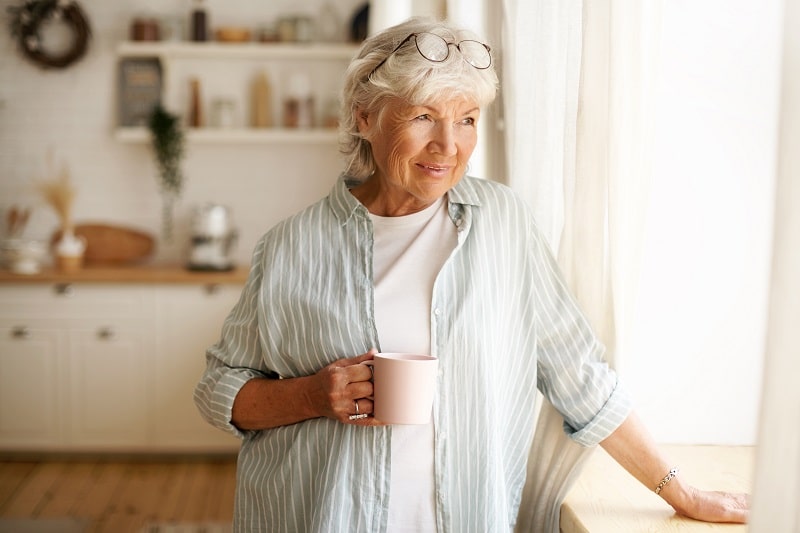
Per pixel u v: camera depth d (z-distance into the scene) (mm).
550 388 1509
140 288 4383
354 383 1318
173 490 4000
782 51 779
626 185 1439
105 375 4402
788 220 778
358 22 4887
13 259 4465
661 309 1755
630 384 1768
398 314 1392
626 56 1418
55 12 4852
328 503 1359
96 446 4426
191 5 4965
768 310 800
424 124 1320
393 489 1355
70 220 4695
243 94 4980
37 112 4941
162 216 5004
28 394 4395
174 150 4766
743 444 1761
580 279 1521
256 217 5043
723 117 1687
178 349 4398
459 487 1361
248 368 1549
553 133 1660
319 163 5043
